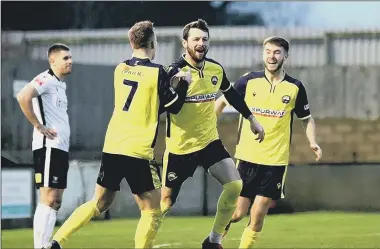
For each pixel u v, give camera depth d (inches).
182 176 717.3
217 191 1163.9
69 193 1163.3
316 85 1302.9
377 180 1170.6
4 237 988.6
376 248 842.8
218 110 770.2
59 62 748.0
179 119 700.0
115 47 1336.1
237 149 772.0
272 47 764.6
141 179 626.5
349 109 1296.8
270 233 968.3
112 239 938.7
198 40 692.7
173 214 1159.0
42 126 724.7
